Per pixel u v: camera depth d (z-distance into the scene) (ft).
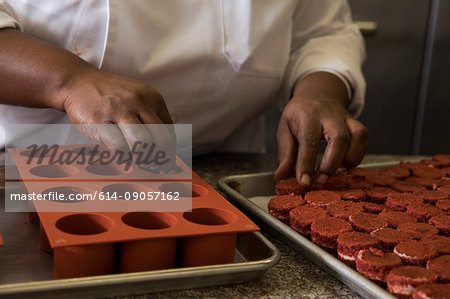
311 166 1.96
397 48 5.60
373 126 5.92
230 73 2.60
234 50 2.51
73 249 1.18
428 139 5.96
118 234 1.22
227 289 1.26
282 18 2.61
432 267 1.28
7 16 2.00
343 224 1.61
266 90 2.81
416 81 5.74
